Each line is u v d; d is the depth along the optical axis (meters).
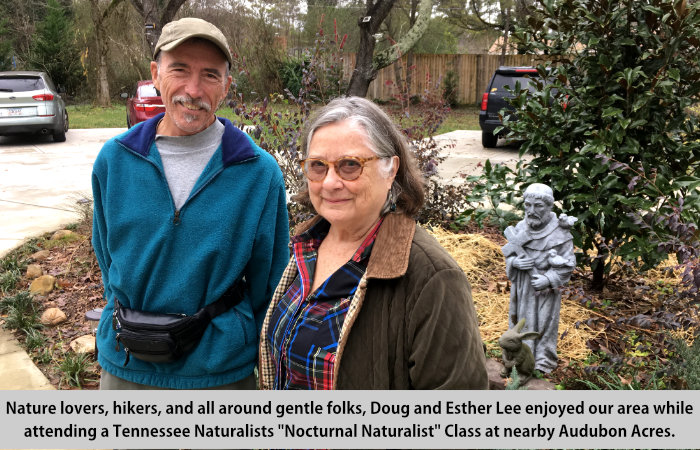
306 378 1.50
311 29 22.19
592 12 4.38
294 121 5.54
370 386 1.40
